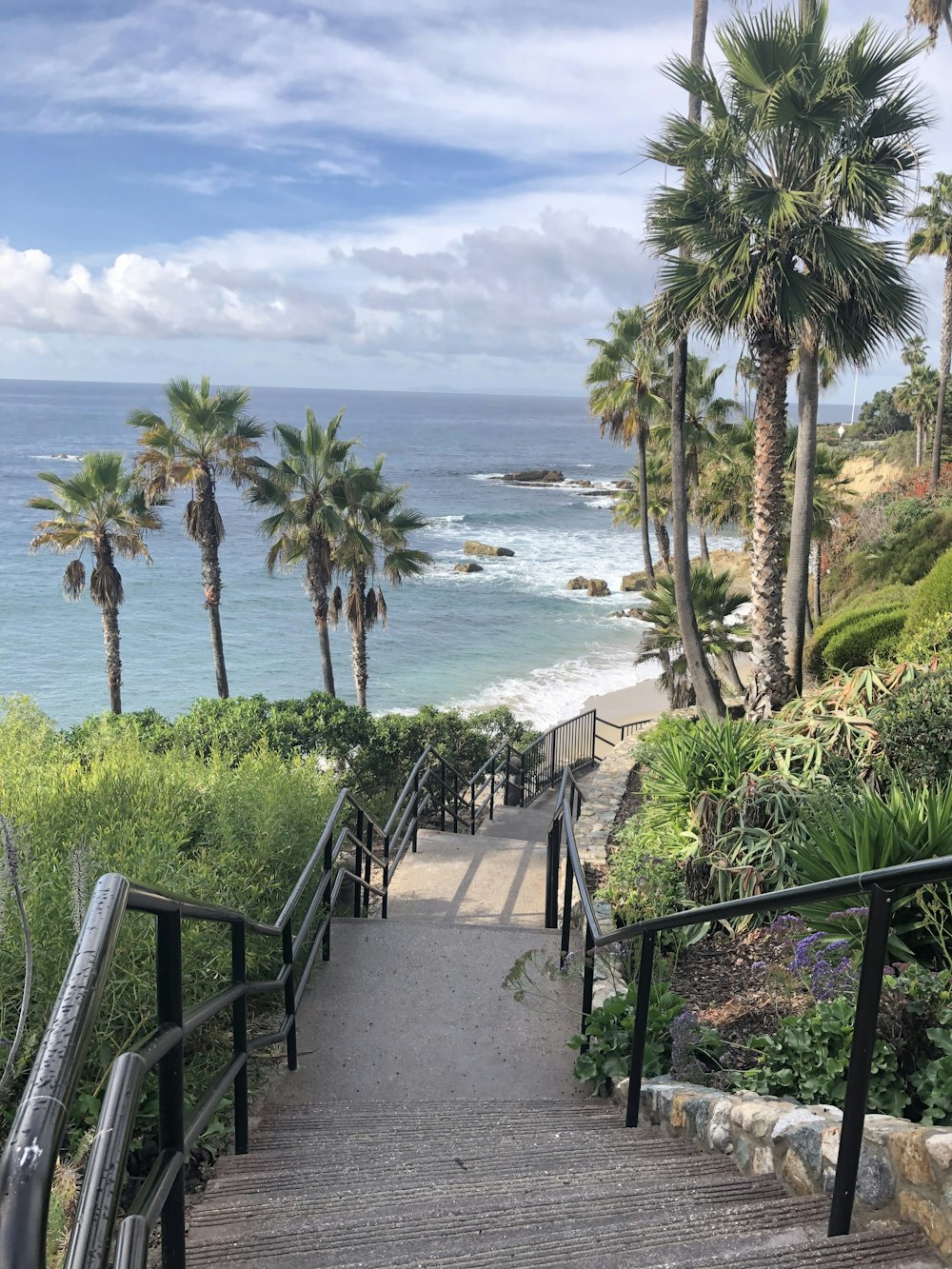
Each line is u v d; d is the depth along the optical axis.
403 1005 5.56
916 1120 3.21
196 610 49.00
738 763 7.44
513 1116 4.21
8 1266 0.77
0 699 8.95
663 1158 3.42
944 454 37.44
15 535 70.25
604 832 9.72
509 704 33.44
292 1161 3.52
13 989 3.41
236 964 3.29
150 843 4.71
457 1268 2.27
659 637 19.86
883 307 11.51
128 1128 1.25
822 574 31.81
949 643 10.60
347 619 26.08
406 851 9.05
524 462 154.88
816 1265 2.04
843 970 3.86
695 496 29.30
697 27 13.67
